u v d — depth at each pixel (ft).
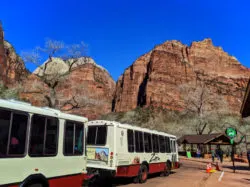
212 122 243.19
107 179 49.11
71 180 28.02
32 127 23.53
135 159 45.57
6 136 20.94
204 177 57.62
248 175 63.72
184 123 308.81
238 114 335.06
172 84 502.79
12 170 21.16
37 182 23.77
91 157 42.09
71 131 28.63
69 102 124.36
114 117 463.01
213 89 514.27
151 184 45.42
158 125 369.91
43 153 24.50
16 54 341.21
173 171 72.84
